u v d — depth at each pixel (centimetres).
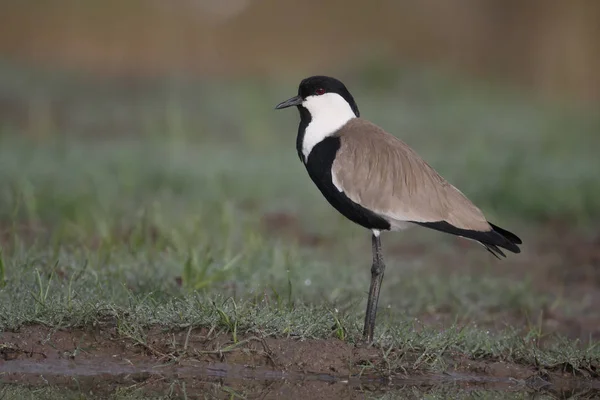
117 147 1978
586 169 1889
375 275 934
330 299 1073
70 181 1628
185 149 1975
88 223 1355
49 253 1124
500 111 2633
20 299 944
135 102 2572
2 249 1073
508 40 3416
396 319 1029
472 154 1942
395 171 931
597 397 905
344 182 939
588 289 1288
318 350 912
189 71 3259
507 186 1705
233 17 3650
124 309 927
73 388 871
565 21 3275
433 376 913
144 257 1145
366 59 2989
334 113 974
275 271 1145
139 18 3572
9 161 1753
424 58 3441
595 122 2578
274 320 927
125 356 902
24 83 2709
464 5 3553
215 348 908
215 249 1210
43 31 3503
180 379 893
